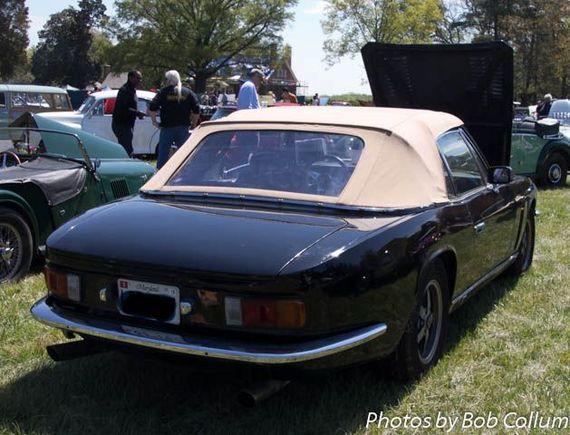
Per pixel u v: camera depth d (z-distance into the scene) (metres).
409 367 3.61
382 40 44.84
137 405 3.47
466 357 4.12
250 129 4.06
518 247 5.55
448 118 4.61
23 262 5.68
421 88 6.78
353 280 3.04
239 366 3.04
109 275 3.21
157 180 3.99
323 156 3.77
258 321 2.91
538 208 9.80
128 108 11.42
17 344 4.30
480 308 5.09
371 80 7.08
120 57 52.28
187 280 3.00
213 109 20.53
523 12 56.06
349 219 3.40
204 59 52.09
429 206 3.76
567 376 3.90
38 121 6.63
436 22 52.81
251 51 54.41
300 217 3.41
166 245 3.14
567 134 13.16
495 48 6.04
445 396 3.59
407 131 3.96
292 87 53.50
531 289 5.61
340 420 3.30
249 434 3.19
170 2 51.28
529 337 4.52
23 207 5.64
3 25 69.69
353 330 3.08
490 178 4.82
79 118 16.41
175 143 9.52
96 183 6.29
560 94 57.50
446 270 3.97
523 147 12.20
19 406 3.43
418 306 3.53
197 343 2.96
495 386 3.75
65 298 3.39
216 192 3.73
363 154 3.72
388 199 3.56
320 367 3.02
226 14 51.97
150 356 3.20
